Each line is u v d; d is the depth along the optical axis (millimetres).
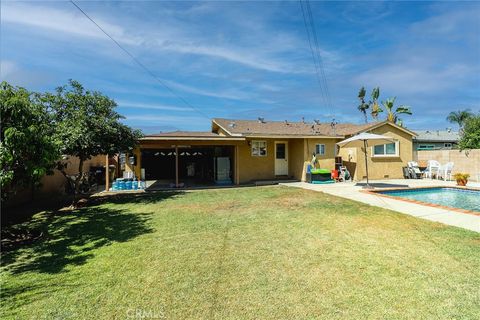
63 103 8859
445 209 7160
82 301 3059
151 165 19266
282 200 9133
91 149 8938
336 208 7551
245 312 2781
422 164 16781
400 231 5281
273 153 16234
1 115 4934
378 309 2777
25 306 2982
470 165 14484
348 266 3781
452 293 3035
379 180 15133
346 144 13703
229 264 3943
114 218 7090
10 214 7926
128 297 3113
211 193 11336
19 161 5164
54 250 4750
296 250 4438
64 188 12531
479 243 4492
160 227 6047
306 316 2695
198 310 2834
